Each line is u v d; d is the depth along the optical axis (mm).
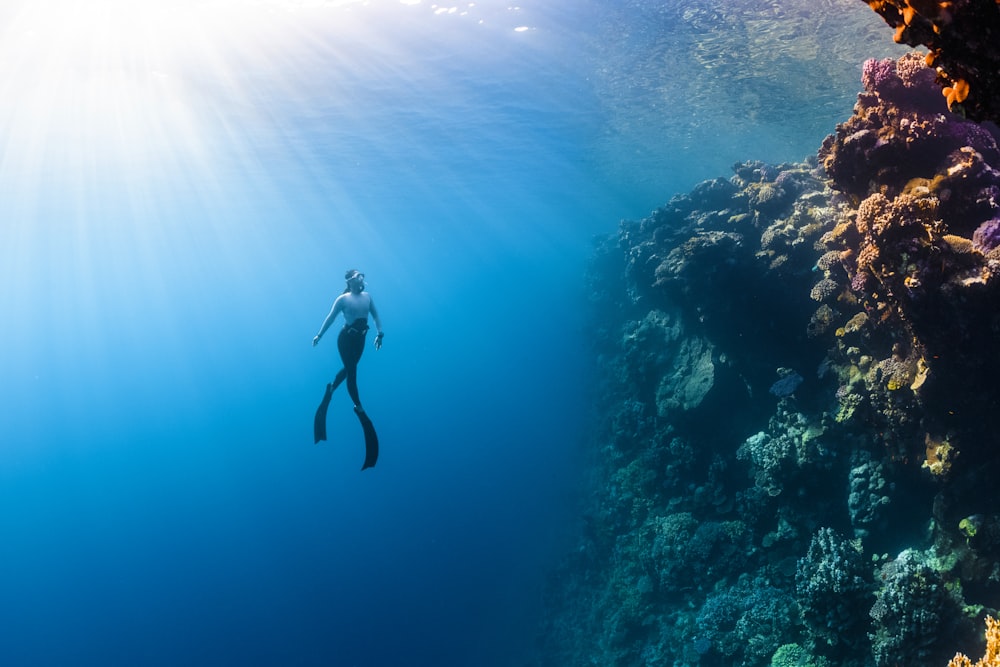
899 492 11031
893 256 8391
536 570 31922
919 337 8836
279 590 52656
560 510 31547
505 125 30734
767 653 12625
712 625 14352
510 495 42406
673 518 17156
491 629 32219
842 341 12172
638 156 40438
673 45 21016
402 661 35875
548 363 51906
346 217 58750
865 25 19062
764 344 15656
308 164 35344
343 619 43938
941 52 2496
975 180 8281
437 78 23672
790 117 31344
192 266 94438
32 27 16406
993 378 8562
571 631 22094
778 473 13320
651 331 21141
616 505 21266
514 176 45500
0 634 59844
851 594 10594
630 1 17844
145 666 48938
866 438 11891
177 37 18156
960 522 9531
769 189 15953
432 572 42812
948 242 8031
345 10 17953
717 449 16812
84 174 32188
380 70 22406
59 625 59344
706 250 15688
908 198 8250
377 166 37281
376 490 64438
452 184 46062
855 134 9305
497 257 150500
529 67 22969
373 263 127375
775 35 20031
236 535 67562
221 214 51000
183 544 69188
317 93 24000
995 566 9102
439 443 68375
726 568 15219
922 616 9266
